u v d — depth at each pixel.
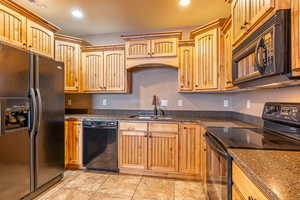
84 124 2.83
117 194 2.12
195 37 2.71
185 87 2.83
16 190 1.79
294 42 0.87
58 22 2.95
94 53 3.14
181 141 2.52
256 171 0.75
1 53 1.64
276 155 0.96
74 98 3.49
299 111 1.21
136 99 3.30
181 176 2.57
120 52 3.07
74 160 2.87
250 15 1.26
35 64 2.02
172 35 2.77
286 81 1.00
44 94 2.15
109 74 3.11
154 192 2.17
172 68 3.17
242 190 0.91
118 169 2.73
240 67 1.55
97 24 3.03
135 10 2.56
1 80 1.64
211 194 1.54
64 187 2.29
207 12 2.60
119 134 2.71
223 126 1.92
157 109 3.20
